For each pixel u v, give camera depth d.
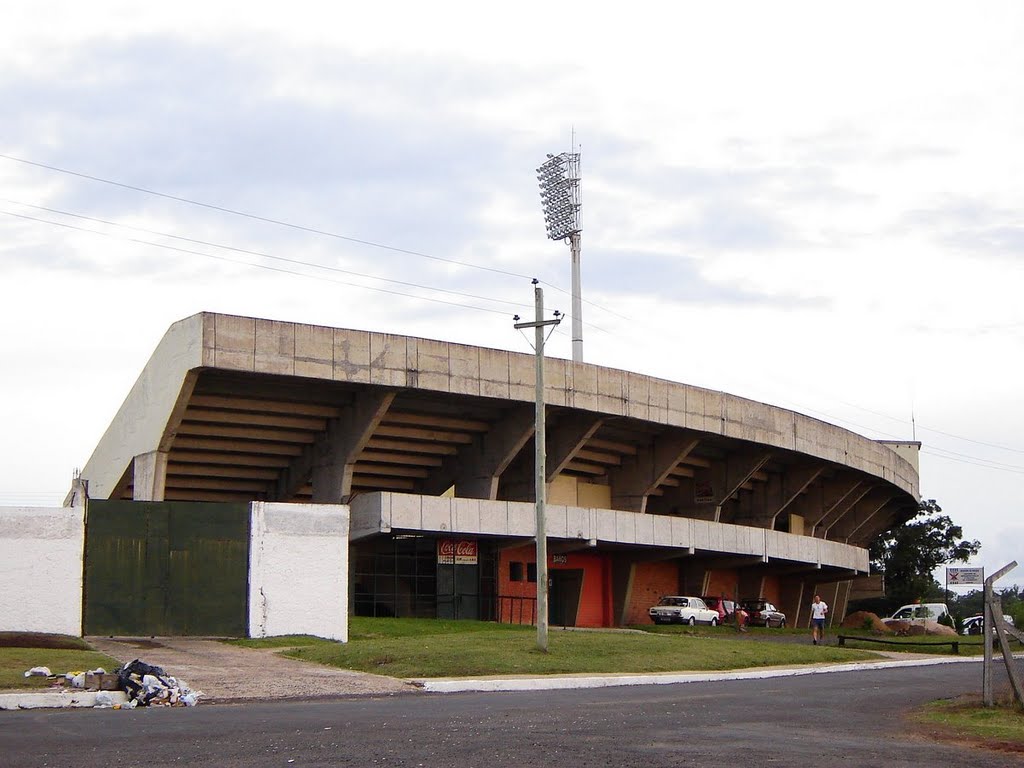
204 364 41.75
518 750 14.50
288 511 35.50
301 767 12.92
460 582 52.19
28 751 14.12
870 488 81.56
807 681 29.78
